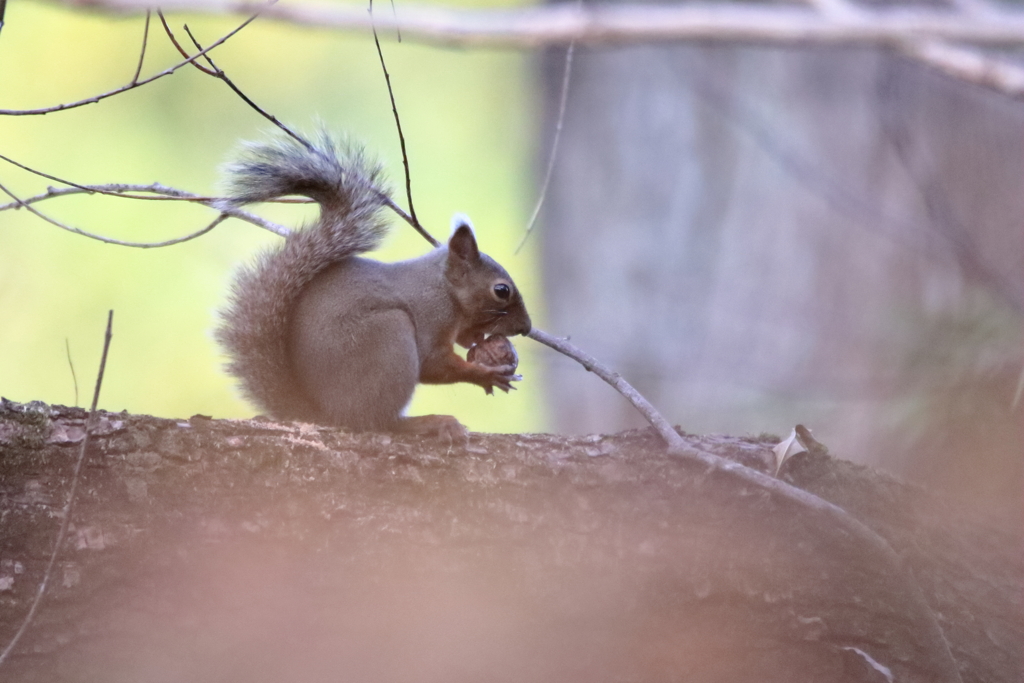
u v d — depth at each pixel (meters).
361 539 5.86
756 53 13.52
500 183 20.30
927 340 11.32
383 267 7.65
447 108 20.78
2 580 5.41
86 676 5.52
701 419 13.24
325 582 5.78
